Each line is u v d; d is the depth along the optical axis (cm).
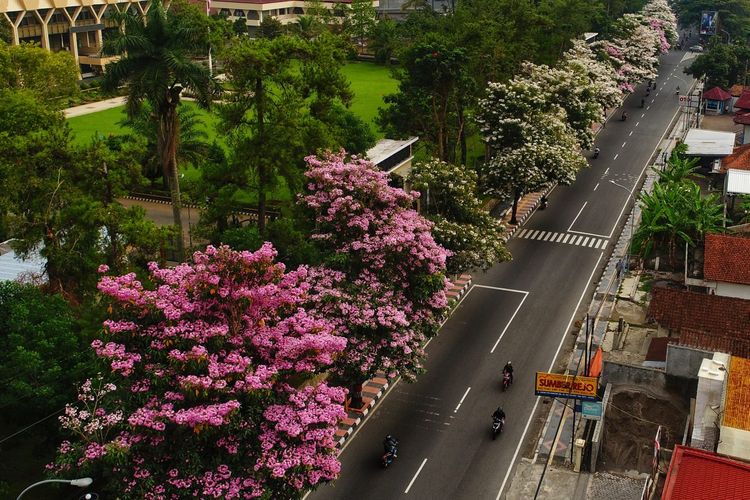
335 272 4844
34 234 5016
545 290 6825
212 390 3275
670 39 16025
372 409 5134
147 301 3494
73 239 4975
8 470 4256
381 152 7725
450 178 6475
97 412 3419
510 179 7669
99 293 4622
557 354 5812
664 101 13350
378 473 4525
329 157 5284
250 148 5856
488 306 6519
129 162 5569
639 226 7612
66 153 5309
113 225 5031
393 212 5075
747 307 5597
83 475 3300
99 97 12512
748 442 3878
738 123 10319
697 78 13562
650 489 4159
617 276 7062
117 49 5747
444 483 4459
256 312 3606
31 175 5119
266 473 3356
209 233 5978
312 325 3647
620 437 4681
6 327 4197
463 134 9138
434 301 5056
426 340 5719
